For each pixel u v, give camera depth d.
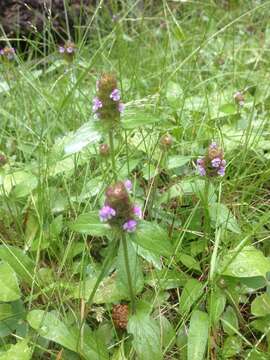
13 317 0.20
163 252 0.17
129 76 0.39
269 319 0.21
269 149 0.30
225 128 0.32
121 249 0.19
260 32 0.46
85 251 0.23
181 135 0.30
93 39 0.48
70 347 0.18
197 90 0.38
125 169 0.26
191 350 0.18
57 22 0.48
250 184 0.28
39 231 0.25
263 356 0.19
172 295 0.22
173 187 0.25
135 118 0.21
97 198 0.25
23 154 0.32
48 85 0.39
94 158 0.29
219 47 0.44
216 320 0.20
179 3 0.53
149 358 0.18
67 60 0.35
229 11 0.50
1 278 0.20
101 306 0.21
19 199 0.26
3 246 0.22
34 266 0.22
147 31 0.47
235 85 0.38
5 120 0.34
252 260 0.21
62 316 0.20
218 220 0.23
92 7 0.50
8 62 0.37
